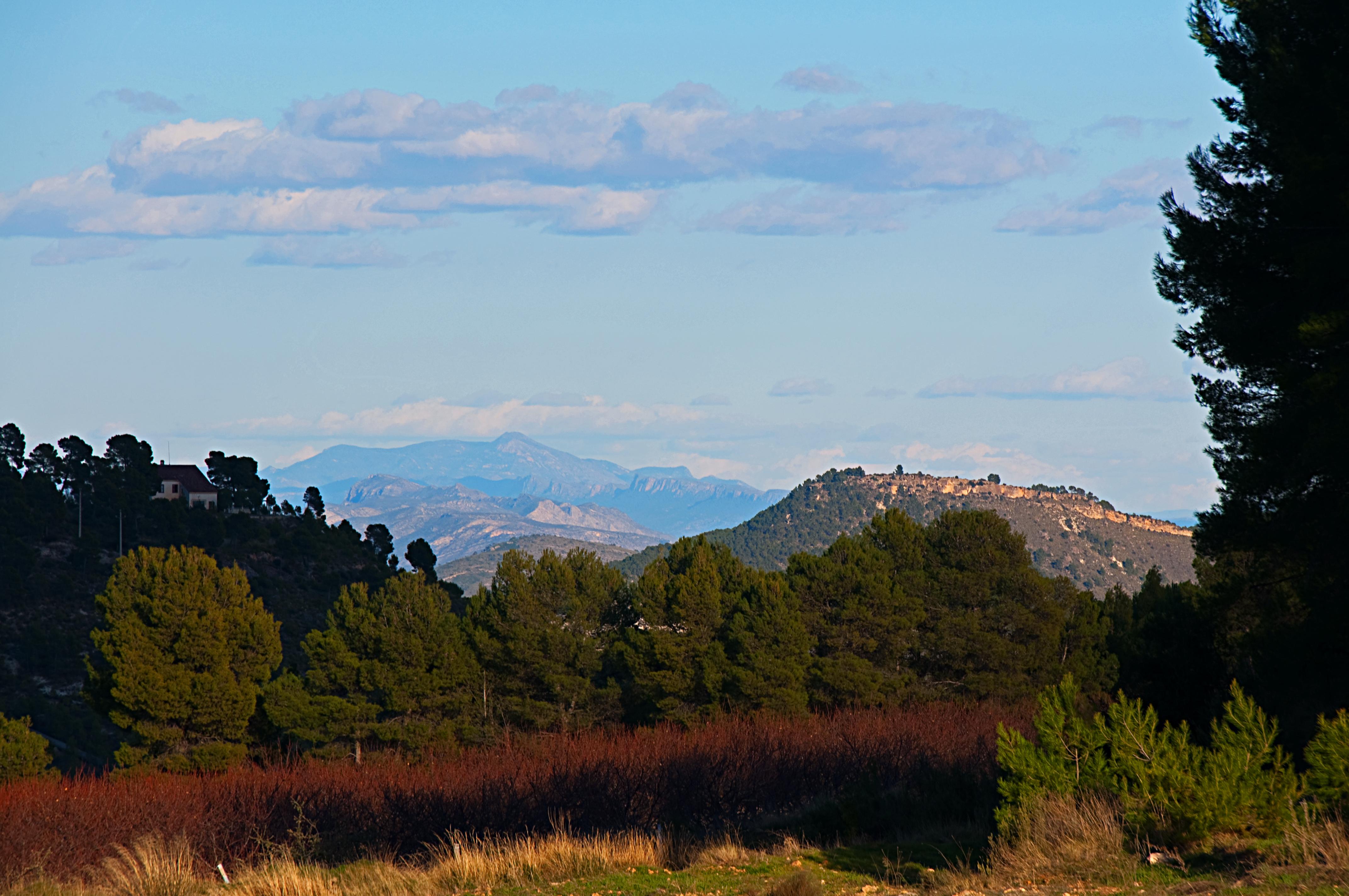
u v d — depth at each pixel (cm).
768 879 3161
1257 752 2900
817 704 13088
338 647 12712
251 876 3528
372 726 12356
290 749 12619
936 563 14175
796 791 5806
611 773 6069
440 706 12738
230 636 12775
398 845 5466
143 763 11806
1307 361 4425
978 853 3375
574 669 13088
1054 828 2916
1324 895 2200
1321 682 4597
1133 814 2883
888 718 9856
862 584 13675
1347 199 3900
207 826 6206
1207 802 2814
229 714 12100
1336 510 4322
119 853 5641
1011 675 12912
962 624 13162
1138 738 3011
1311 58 4319
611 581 14250
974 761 5334
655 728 11706
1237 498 4694
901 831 4162
